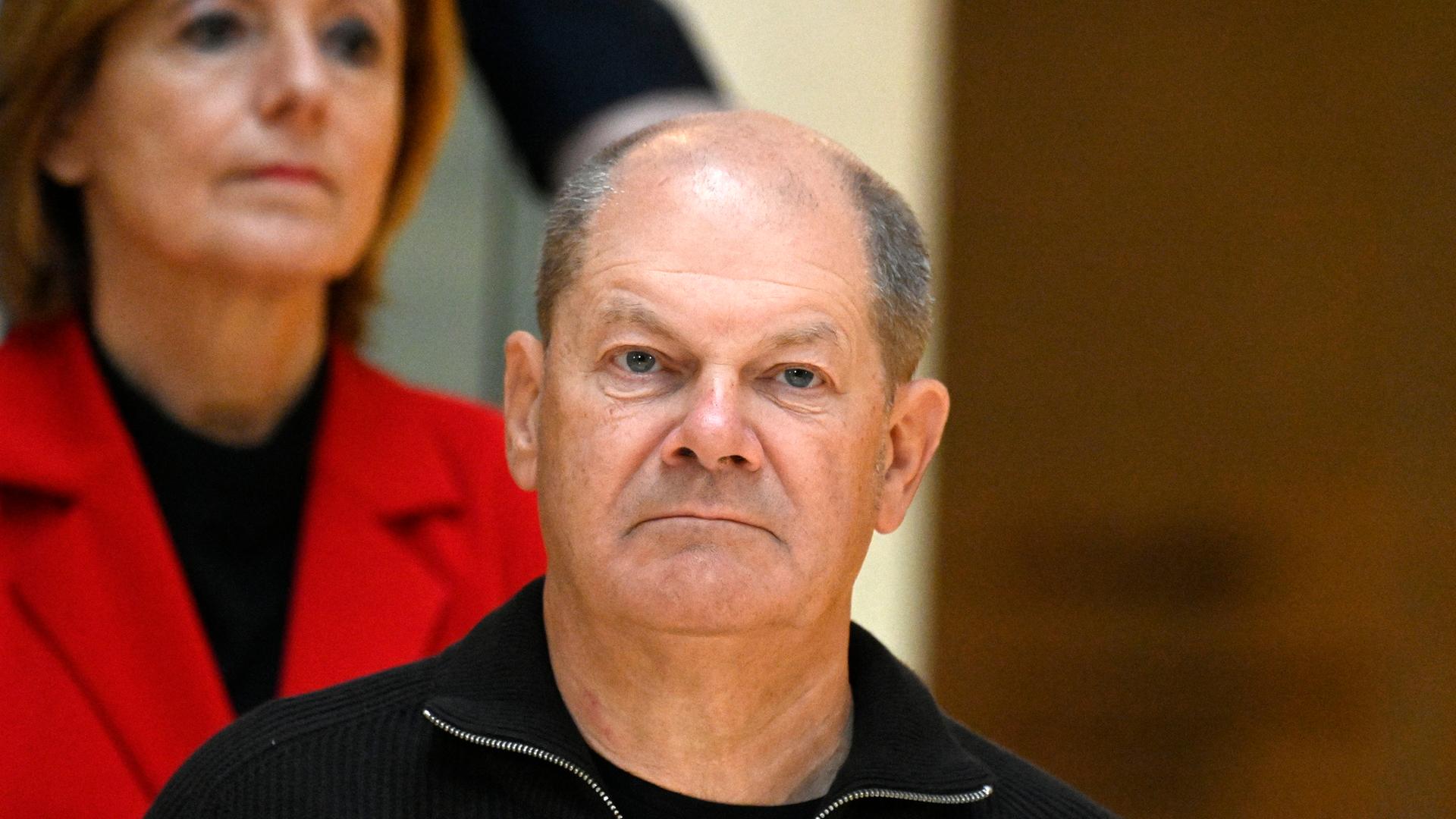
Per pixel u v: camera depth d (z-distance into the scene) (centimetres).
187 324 834
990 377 2169
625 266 600
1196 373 2192
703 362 593
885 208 633
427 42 898
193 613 819
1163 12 2173
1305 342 2197
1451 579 2200
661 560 586
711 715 621
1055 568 2175
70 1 802
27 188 848
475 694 624
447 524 883
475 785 616
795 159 620
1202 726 2197
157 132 802
